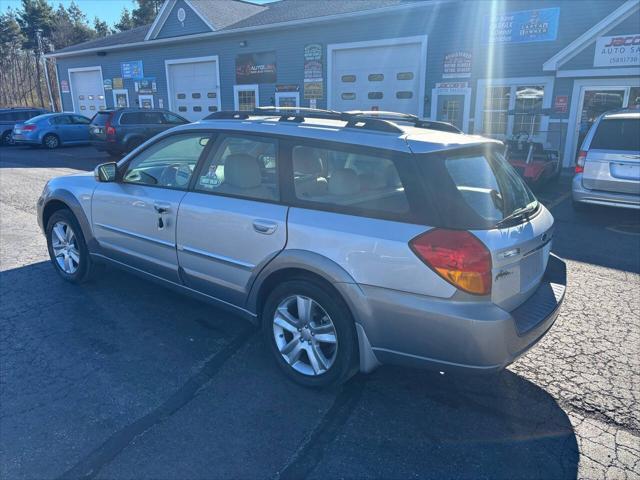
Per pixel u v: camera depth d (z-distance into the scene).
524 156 10.09
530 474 2.48
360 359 2.92
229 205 3.38
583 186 7.88
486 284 2.55
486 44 14.08
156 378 3.27
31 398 3.03
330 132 3.07
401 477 2.45
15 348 3.62
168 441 2.67
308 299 3.07
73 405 2.97
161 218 3.83
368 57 16.34
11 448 2.60
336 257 2.85
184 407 2.97
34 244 6.23
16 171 13.20
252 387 3.19
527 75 13.64
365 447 2.66
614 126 7.64
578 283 5.13
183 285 3.89
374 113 3.67
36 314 4.18
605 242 6.69
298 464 2.52
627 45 11.85
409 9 14.82
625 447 2.68
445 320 2.56
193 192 3.67
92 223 4.48
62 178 4.89
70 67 26.94
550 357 3.61
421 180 2.69
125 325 4.02
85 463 2.50
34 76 55.59
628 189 7.49
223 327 4.02
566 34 12.91
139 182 4.16
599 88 12.67
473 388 3.22
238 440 2.69
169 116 17.19
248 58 19.25
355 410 2.98
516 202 3.12
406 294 2.65
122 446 2.63
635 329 4.07
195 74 21.36
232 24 19.97
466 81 14.62
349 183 2.89
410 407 3.01
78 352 3.58
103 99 25.80
